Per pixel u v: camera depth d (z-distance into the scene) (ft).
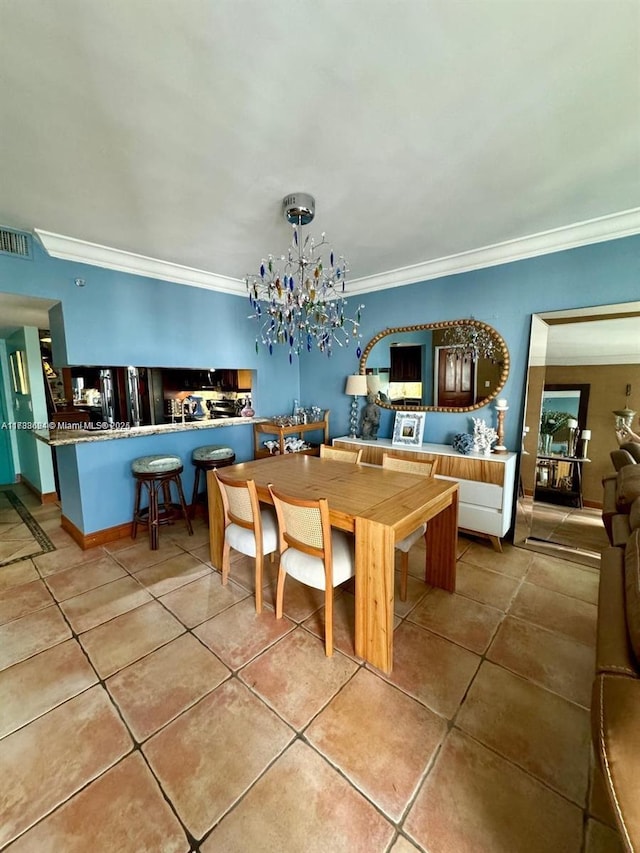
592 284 8.46
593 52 3.77
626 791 2.26
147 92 4.18
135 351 10.17
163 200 6.75
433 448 10.65
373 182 6.25
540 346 9.36
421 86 4.19
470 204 7.13
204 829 3.53
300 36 3.55
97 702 4.95
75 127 4.76
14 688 5.18
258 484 7.35
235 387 14.24
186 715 4.76
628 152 5.51
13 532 10.67
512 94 4.33
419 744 4.37
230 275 11.49
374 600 5.46
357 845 3.41
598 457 9.04
